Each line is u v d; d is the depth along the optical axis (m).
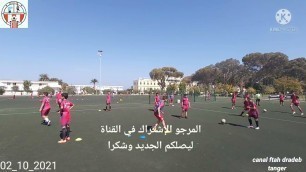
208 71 105.88
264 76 89.69
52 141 9.47
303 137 10.45
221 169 6.45
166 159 7.29
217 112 21.09
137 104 31.56
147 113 20.05
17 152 7.91
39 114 19.03
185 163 6.91
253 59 92.62
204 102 37.22
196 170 6.35
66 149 8.31
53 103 32.56
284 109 25.08
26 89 99.31
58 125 13.36
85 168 6.45
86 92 106.62
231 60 105.62
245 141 9.64
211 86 94.75
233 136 10.60
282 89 65.50
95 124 13.77
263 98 54.06
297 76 83.81
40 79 141.75
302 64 83.62
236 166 6.69
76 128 12.41
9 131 11.52
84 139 9.85
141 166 6.64
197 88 82.94
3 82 99.69
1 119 15.91
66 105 9.66
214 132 11.51
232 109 24.19
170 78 112.81
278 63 86.62
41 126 13.01
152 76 107.25
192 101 40.47
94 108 24.98
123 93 107.00
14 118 16.42
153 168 6.48
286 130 12.16
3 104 30.98
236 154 7.82
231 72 103.31
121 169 6.39
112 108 25.09
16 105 29.16
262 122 15.05
